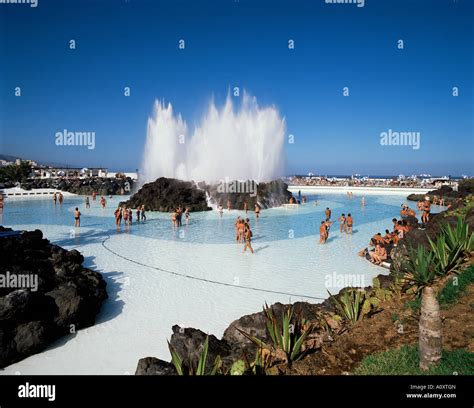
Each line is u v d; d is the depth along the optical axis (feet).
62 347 30.17
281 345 23.80
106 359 28.14
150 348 29.89
